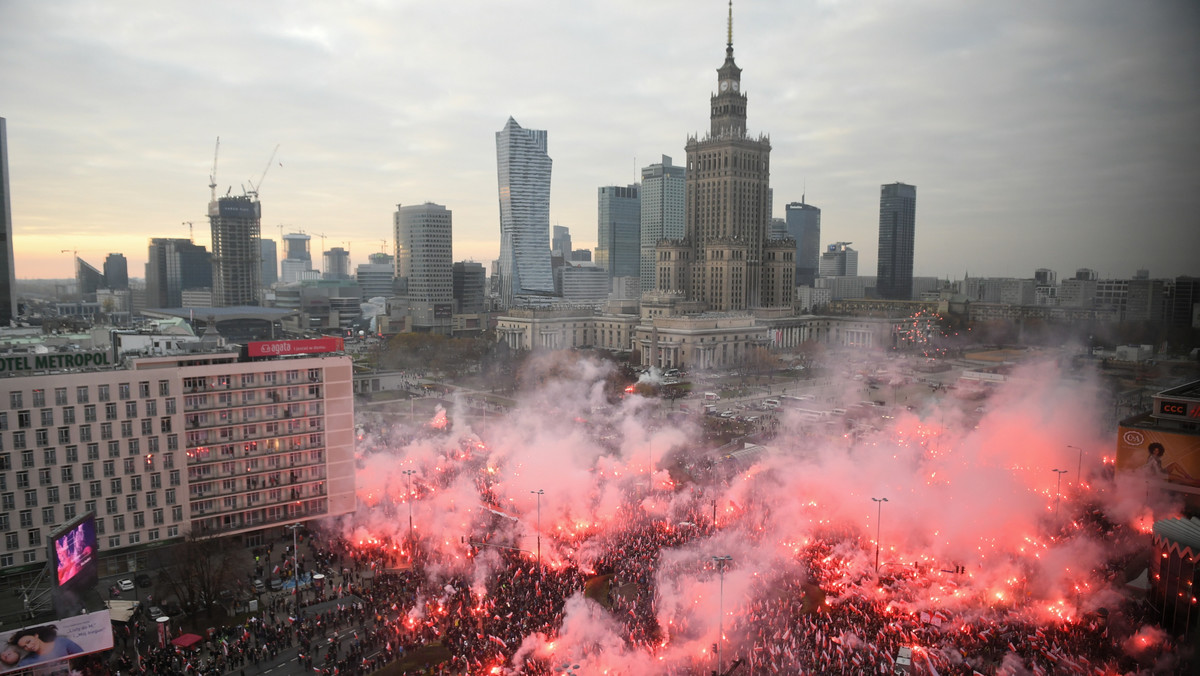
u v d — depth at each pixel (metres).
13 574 134.75
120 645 115.50
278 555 151.88
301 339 165.12
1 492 133.25
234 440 155.12
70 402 138.50
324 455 164.38
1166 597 109.75
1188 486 155.38
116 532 144.00
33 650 102.12
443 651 107.88
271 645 111.38
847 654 99.81
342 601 128.12
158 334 191.00
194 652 111.38
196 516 152.00
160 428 147.38
